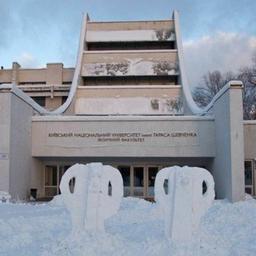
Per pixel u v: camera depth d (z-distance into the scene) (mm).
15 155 25875
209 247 8766
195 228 9328
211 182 9477
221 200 25109
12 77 64000
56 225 12797
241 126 24625
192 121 29250
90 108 42969
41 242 9695
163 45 54812
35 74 64500
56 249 8641
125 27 54344
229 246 9156
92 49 55062
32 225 12414
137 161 31453
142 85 47750
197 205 9375
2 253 8703
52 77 63656
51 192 31641
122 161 31469
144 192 31500
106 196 9555
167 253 8398
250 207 17094
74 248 8562
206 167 32000
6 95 25016
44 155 29359
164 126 29234
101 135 29312
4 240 9953
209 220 14133
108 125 29359
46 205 19969
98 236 9078
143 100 43500
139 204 19594
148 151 29094
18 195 26422
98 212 9461
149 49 54469
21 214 15406
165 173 9641
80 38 51875
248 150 29078
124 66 48719
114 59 49375
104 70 48625
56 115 32781
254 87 62969
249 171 29109
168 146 29094
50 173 31844
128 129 29250
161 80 51812
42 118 29562
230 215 15070
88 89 44312
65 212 16391
